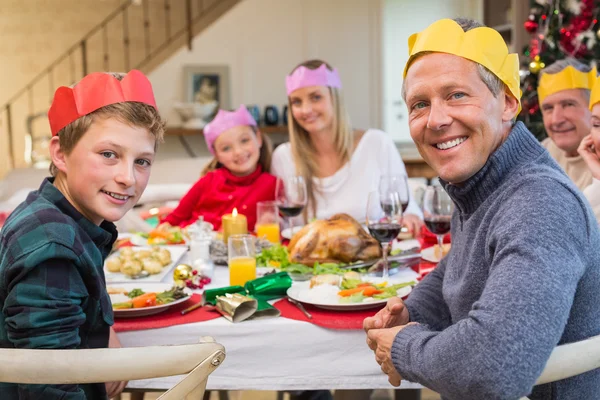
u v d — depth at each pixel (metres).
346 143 2.62
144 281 1.72
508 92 1.09
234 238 1.68
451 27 1.05
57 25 7.23
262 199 2.69
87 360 0.93
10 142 7.03
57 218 1.12
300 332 1.37
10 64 7.27
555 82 2.27
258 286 1.54
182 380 0.94
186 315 1.45
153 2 7.18
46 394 1.04
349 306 1.43
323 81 2.55
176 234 2.28
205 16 7.21
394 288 1.51
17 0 7.20
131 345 1.40
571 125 2.27
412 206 2.50
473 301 1.07
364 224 2.47
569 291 0.87
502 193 1.03
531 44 3.12
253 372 1.39
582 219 0.94
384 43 6.40
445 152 1.07
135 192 1.21
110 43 7.25
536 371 0.83
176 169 3.80
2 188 3.69
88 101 1.15
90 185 1.16
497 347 0.83
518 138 1.07
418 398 1.87
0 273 1.09
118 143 1.15
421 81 1.06
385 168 2.68
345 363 1.38
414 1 6.35
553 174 1.00
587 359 0.90
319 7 6.36
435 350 0.91
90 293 1.17
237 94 6.40
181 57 6.34
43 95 7.33
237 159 2.67
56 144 1.19
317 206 2.66
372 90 6.46
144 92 1.20
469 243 1.10
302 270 1.70
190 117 6.14
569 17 2.87
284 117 6.26
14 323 1.05
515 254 0.89
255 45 6.36
